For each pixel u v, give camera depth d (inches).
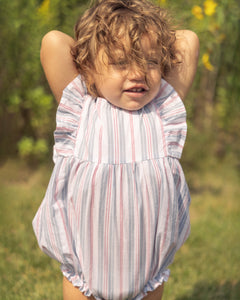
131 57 64.6
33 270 125.4
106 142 66.5
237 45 176.9
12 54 176.2
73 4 161.5
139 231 66.2
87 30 69.2
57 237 68.6
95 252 67.1
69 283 72.2
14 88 183.2
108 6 69.4
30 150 186.4
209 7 149.6
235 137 215.9
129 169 65.8
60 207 69.0
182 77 76.3
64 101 69.6
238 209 172.7
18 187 187.0
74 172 67.6
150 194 66.3
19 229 148.6
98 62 67.2
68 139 69.4
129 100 67.1
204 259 133.5
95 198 65.6
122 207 65.5
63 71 71.6
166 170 67.2
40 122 185.2
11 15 170.1
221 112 197.5
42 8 159.9
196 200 183.9
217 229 154.3
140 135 67.7
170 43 72.8
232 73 183.9
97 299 69.2
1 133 210.1
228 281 122.3
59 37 71.6
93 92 70.0
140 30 65.6
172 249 70.2
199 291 116.5
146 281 68.5
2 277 120.7
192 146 208.5
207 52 157.1
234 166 213.8
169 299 113.0
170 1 148.1
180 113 71.7
